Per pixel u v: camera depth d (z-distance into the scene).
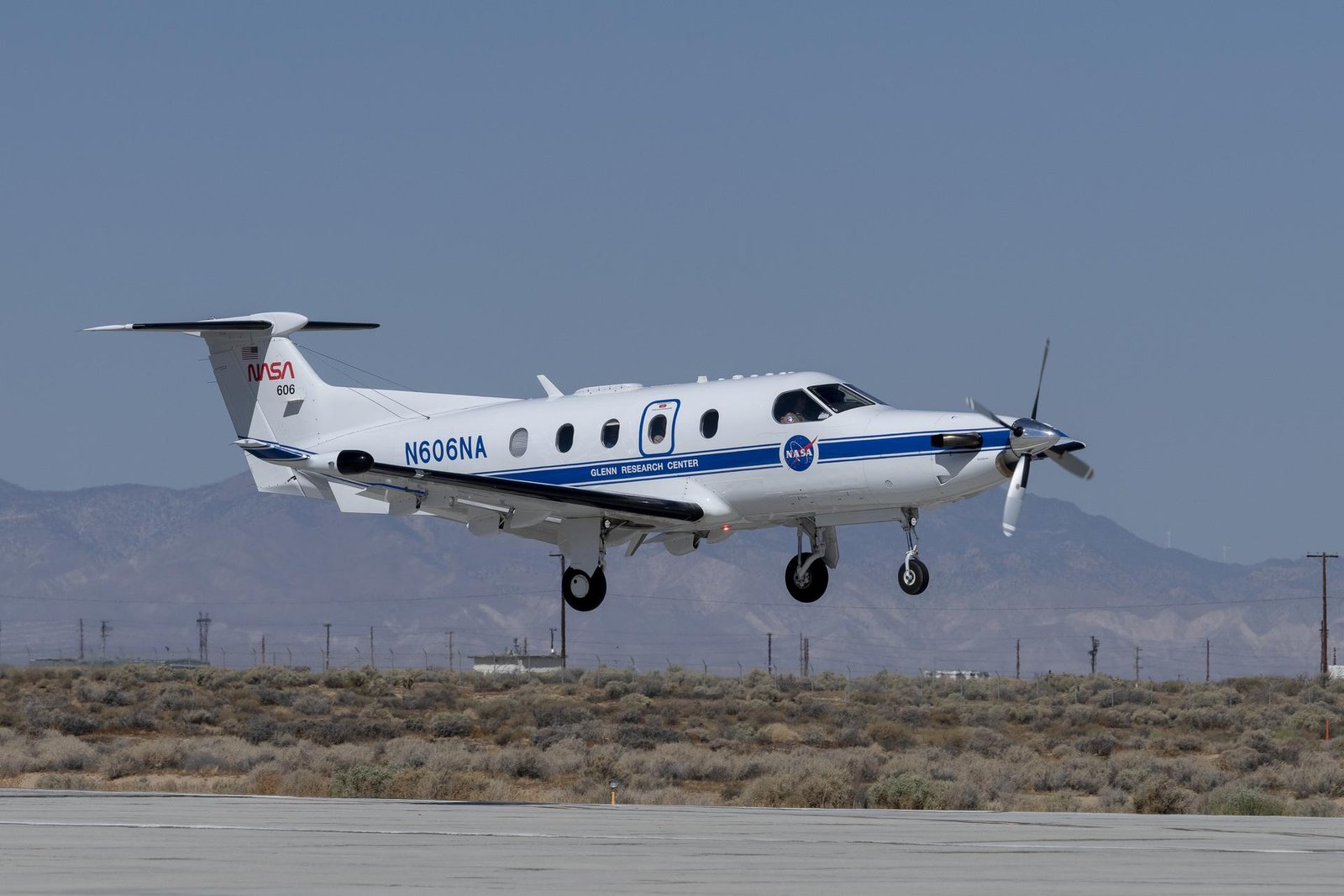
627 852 39.12
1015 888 32.66
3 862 36.28
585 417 83.06
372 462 78.25
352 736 149.00
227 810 53.44
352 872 34.62
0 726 154.62
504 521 84.50
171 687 186.25
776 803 95.00
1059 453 76.19
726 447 78.25
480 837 42.94
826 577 80.50
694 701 186.25
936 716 171.75
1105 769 120.50
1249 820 55.12
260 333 96.94
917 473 73.94
